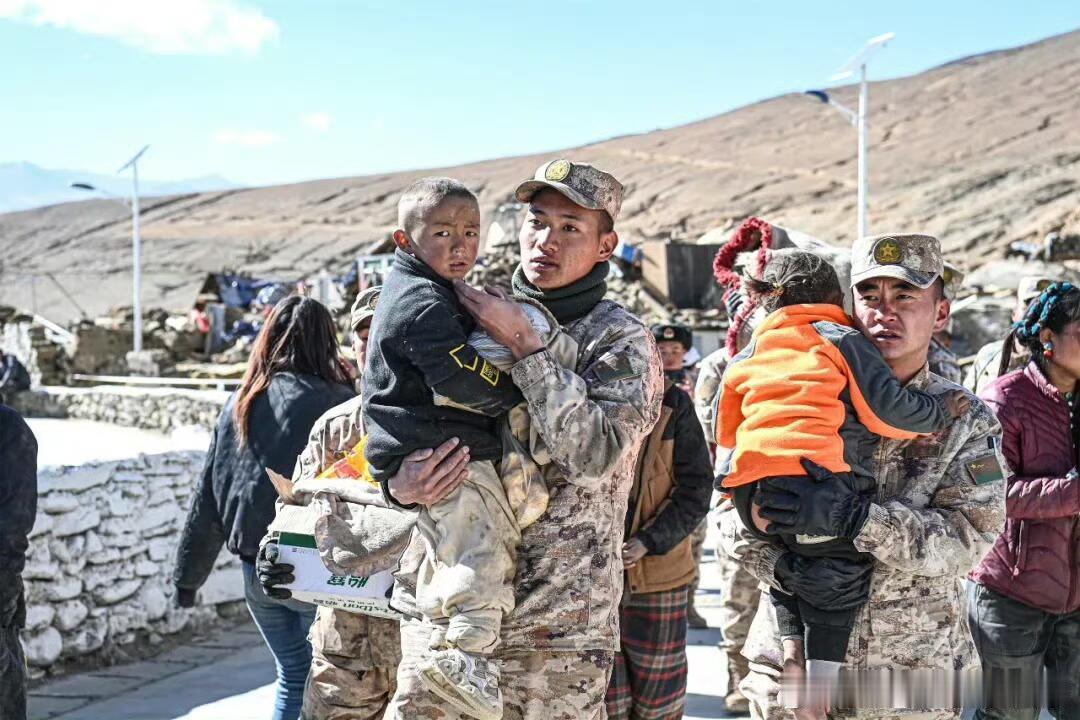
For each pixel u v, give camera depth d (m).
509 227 28.67
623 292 31.78
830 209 106.25
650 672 4.61
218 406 24.56
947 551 3.36
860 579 3.38
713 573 10.39
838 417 3.33
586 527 3.14
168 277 121.44
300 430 4.74
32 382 36.72
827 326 3.45
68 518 7.09
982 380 5.60
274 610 4.86
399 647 4.24
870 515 3.27
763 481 3.35
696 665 7.26
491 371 3.02
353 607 3.97
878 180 111.81
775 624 3.84
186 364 35.91
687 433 4.83
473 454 3.07
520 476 3.07
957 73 164.38
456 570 3.00
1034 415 4.44
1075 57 154.12
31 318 41.56
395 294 3.08
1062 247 31.08
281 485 4.09
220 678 6.95
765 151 139.50
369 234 131.62
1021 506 4.35
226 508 4.84
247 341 36.44
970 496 3.45
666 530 4.67
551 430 3.00
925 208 96.62
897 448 3.49
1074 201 86.56
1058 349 4.39
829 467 3.29
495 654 3.12
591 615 3.12
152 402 26.42
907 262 3.46
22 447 4.14
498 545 3.04
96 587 7.29
